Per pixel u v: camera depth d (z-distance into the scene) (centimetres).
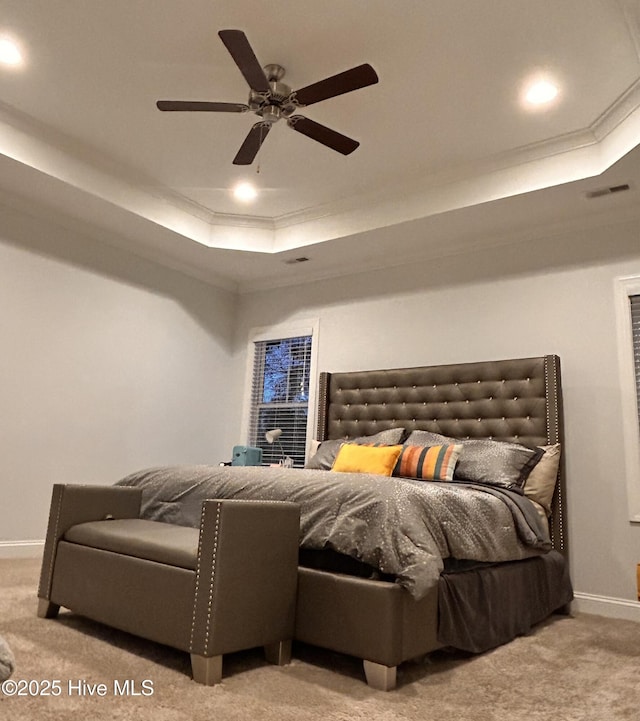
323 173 425
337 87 274
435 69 309
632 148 328
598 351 395
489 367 424
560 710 194
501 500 304
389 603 209
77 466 466
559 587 348
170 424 543
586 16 269
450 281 476
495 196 395
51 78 333
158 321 540
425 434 415
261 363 595
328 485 250
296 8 272
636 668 243
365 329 519
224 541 206
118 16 283
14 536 423
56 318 461
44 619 274
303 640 232
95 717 169
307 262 539
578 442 391
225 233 516
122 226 477
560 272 421
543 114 344
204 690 195
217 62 313
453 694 206
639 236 393
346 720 178
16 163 381
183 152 406
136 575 233
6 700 178
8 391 427
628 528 363
